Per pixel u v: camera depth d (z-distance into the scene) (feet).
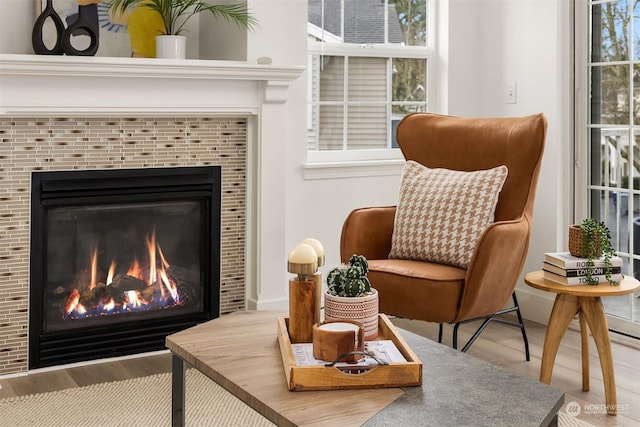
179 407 6.82
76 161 10.69
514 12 13.34
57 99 10.18
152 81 10.85
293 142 12.63
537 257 13.14
